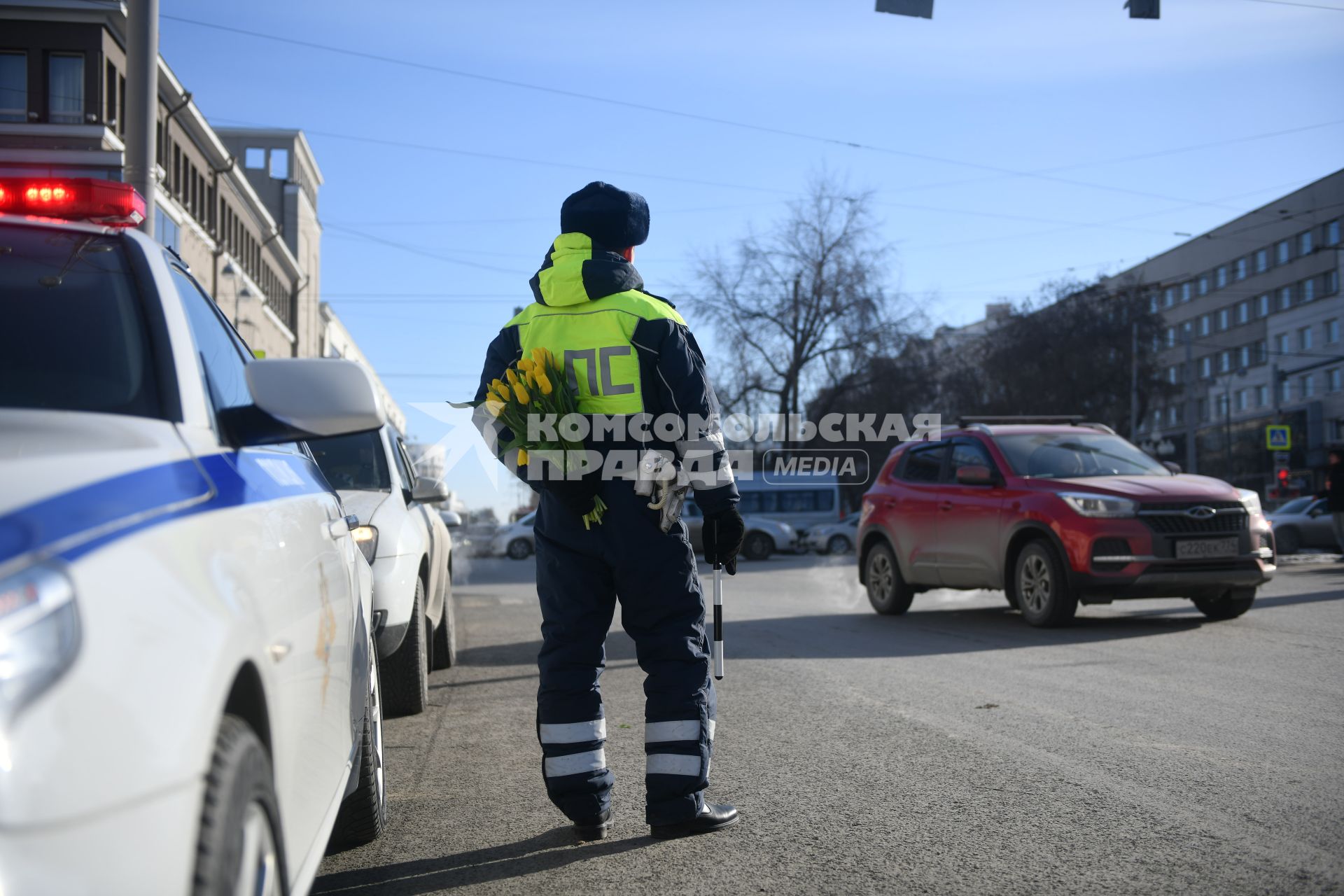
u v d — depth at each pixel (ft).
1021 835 12.16
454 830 13.16
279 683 6.91
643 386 11.79
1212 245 266.98
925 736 17.26
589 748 12.23
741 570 82.23
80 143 113.09
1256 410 248.11
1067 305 172.45
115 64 117.50
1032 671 23.67
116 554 5.24
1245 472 231.09
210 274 150.10
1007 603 43.75
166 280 8.83
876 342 140.26
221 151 148.87
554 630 12.21
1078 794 13.75
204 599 5.78
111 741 4.75
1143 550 30.25
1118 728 17.60
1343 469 59.52
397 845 12.62
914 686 21.99
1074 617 32.73
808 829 12.59
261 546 7.30
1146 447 162.91
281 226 236.22
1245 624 31.45
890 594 37.88
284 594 7.50
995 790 14.02
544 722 12.29
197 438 7.49
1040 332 169.78
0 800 4.36
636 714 20.26
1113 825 12.42
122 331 8.02
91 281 8.39
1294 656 25.27
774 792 14.19
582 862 11.69
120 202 9.58
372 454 23.15
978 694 20.97
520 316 12.56
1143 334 168.86
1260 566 31.04
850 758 15.94
